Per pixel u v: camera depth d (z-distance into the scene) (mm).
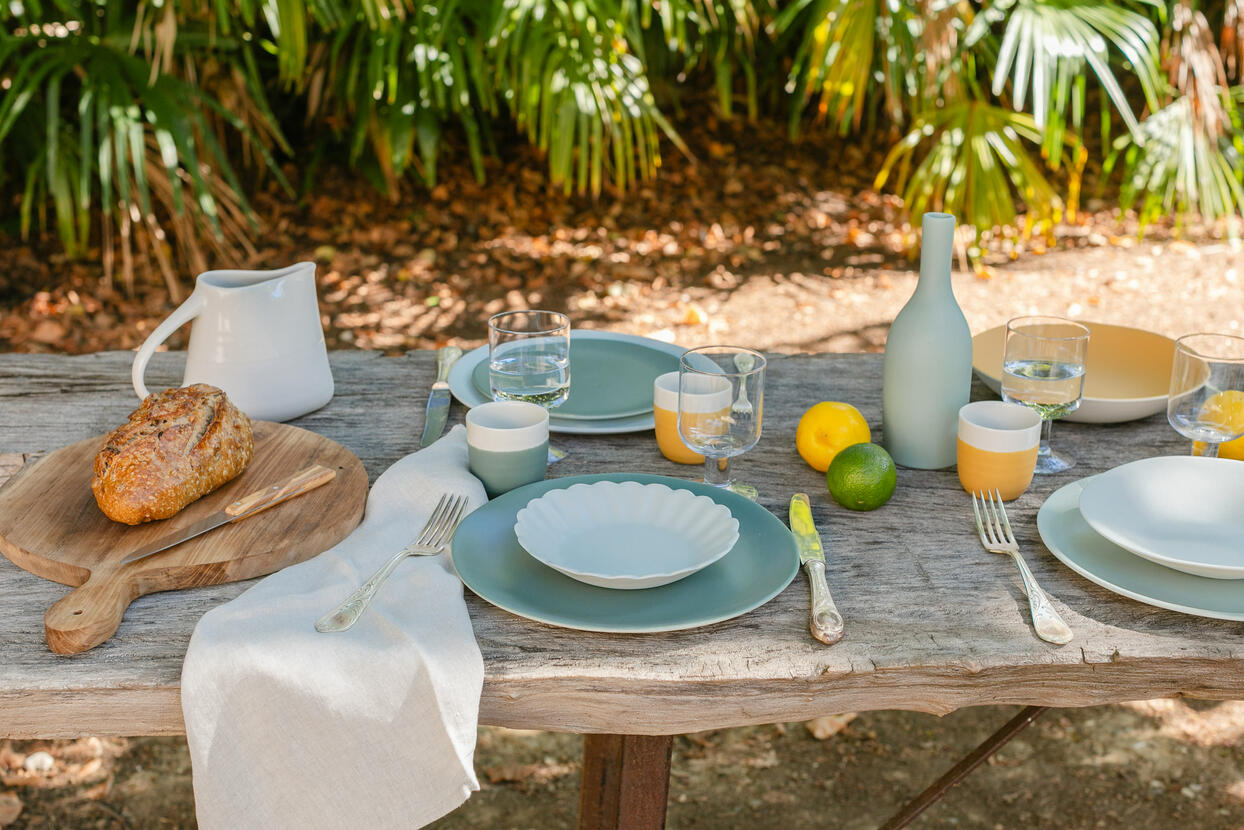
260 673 881
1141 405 1359
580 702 932
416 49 3754
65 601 952
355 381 1576
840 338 3762
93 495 1141
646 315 3967
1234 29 3902
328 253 4340
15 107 3154
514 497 1150
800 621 994
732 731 2143
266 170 4734
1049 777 1984
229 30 3666
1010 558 1099
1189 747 2062
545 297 4105
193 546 1041
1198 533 1072
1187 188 3793
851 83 3703
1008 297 4090
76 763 1999
